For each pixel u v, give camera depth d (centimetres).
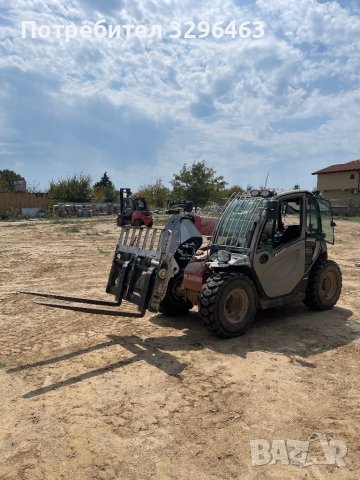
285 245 662
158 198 4684
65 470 328
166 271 575
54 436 370
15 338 610
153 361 526
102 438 367
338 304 789
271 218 627
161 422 392
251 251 616
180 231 711
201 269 621
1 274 1075
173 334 626
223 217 683
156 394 443
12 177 5731
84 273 1089
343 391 452
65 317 709
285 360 529
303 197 688
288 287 673
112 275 649
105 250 1497
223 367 507
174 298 697
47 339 606
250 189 696
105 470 328
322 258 741
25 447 355
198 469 329
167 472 326
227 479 319
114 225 2678
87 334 626
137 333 630
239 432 377
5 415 404
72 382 470
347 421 395
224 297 582
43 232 2173
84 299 599
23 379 478
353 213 3912
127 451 350
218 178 3888
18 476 321
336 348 570
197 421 394
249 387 458
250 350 561
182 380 474
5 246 1603
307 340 599
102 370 501
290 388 457
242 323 607
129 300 604
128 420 395
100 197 4975
